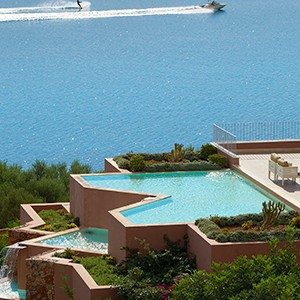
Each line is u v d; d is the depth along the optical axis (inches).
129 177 1739.7
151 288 1274.6
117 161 1819.6
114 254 1433.3
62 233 1603.1
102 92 6043.3
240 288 1112.8
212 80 6471.5
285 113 5265.8
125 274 1343.5
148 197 1571.1
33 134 4744.1
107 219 1624.0
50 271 1397.6
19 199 2158.0
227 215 1478.8
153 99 5772.6
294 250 1213.7
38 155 4256.9
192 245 1360.7
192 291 1141.7
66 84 6358.3
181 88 6161.4
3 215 2119.8
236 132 2593.5
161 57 7657.5
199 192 1626.5
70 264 1381.6
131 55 7775.6
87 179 1722.4
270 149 1914.4
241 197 1593.3
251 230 1352.1
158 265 1344.7
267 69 6904.5
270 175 1722.4
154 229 1378.0
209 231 1331.2
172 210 1504.7
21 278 1534.2
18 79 6589.6
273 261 1158.3
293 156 1883.6
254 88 6102.4
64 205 1806.1
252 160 1846.7
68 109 5452.8
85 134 4726.9
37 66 7175.2
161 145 4488.2
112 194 1617.9
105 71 6929.1
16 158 4197.8
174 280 1284.4
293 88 6067.9
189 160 1824.6
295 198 1549.0
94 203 1636.3
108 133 4753.9
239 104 5561.0
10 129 4881.9
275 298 1058.1
